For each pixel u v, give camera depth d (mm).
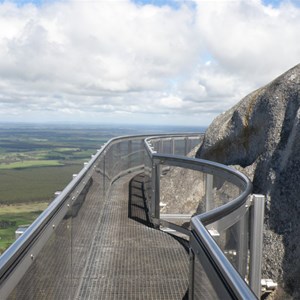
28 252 1945
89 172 4922
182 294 4301
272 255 5570
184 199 6867
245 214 3684
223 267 1719
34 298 2092
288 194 5883
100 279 4652
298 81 6977
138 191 9820
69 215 3309
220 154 8453
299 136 6160
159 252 5633
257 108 7480
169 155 6457
